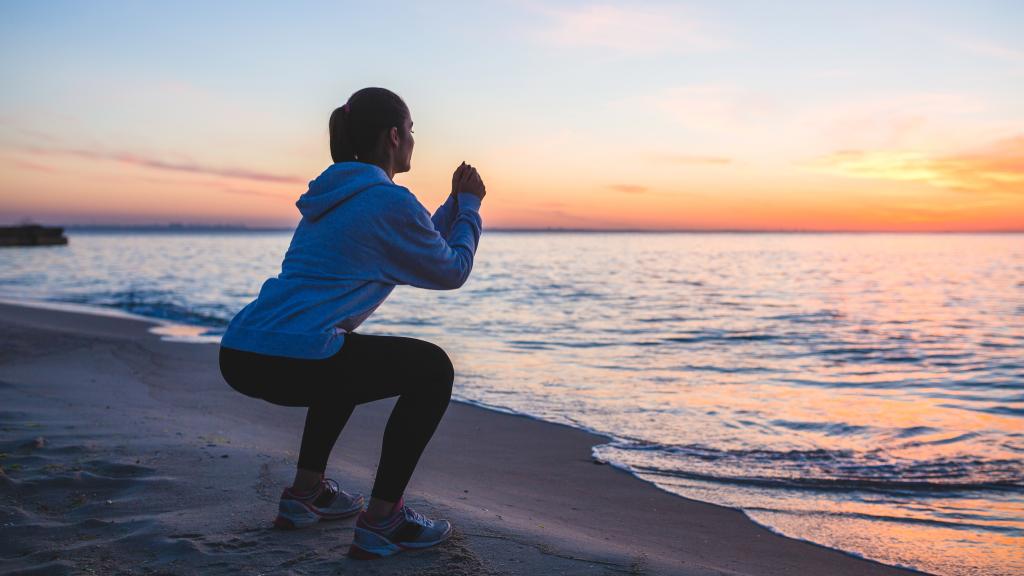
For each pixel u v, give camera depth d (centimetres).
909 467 457
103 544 218
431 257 194
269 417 512
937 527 344
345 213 190
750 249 8888
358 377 194
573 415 604
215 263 3988
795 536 327
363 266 190
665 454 482
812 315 1609
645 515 349
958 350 1076
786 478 429
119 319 1302
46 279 2581
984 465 462
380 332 1239
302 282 188
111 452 333
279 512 234
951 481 427
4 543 219
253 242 11156
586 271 3719
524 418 589
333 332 187
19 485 272
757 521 347
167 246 8038
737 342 1154
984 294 2261
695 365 911
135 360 771
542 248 9112
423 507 267
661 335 1234
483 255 6381
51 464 305
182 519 241
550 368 874
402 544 212
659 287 2533
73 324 1187
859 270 3891
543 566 208
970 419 604
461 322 1411
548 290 2369
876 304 1900
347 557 209
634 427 561
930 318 1552
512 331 1275
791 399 688
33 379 604
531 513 328
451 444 494
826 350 1068
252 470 305
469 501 336
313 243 192
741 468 451
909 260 5356
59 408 459
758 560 289
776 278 3152
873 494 400
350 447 452
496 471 425
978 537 331
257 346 184
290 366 185
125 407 493
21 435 364
